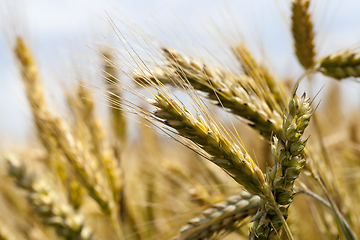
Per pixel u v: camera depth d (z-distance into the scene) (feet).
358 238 1.68
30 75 2.02
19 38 2.07
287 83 2.19
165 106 1.36
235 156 1.36
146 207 2.41
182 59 1.55
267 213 1.36
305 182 1.68
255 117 1.53
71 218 1.85
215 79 1.54
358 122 2.90
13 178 1.93
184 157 2.65
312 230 2.27
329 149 2.82
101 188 1.86
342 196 1.76
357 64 1.64
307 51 1.79
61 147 1.84
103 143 2.12
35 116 1.94
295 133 1.35
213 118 1.42
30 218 2.58
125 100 1.41
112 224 1.92
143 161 2.75
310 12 1.77
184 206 2.34
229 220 1.52
